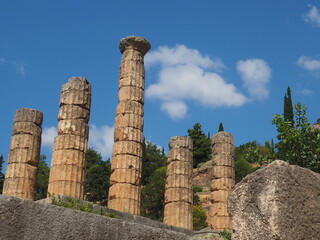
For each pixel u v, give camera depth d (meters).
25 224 5.17
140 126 22.56
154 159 66.44
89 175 55.47
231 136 27.56
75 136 20.39
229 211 6.05
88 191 54.56
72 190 19.53
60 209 5.51
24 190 21.66
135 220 19.70
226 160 26.73
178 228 22.05
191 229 23.94
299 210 5.80
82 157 20.34
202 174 63.75
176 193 24.28
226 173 26.42
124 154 21.72
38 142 22.95
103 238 5.76
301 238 5.66
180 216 23.75
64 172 19.66
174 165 24.94
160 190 47.81
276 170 5.88
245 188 6.00
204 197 55.19
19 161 22.05
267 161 16.11
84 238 5.59
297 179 5.98
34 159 22.45
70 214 5.57
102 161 61.59
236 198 6.02
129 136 22.05
